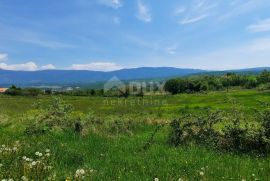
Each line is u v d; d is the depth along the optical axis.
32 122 18.20
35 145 13.15
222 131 14.48
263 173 9.91
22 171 8.77
